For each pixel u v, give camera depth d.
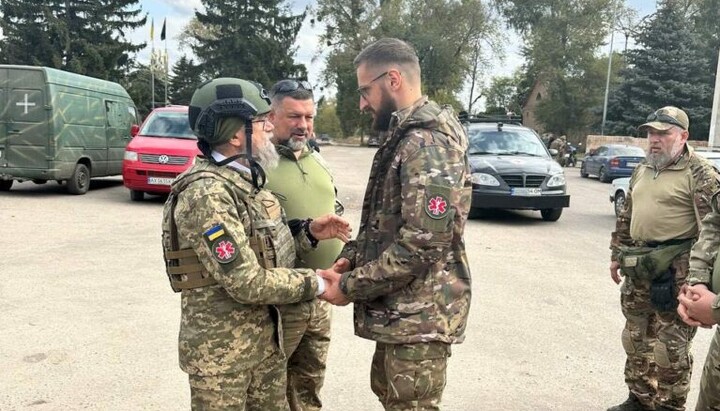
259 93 2.18
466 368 3.97
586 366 4.06
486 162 9.96
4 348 4.01
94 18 40.94
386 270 2.08
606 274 6.64
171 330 4.43
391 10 47.47
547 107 45.62
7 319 4.55
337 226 2.61
